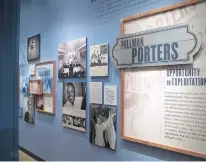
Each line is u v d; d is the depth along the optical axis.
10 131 0.87
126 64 1.85
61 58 2.74
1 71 0.84
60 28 2.83
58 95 2.84
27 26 3.66
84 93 2.38
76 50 2.48
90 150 2.32
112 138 2.02
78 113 2.46
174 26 1.51
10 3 0.85
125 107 1.89
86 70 2.36
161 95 1.62
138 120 1.77
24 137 3.69
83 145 2.42
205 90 1.38
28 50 3.58
